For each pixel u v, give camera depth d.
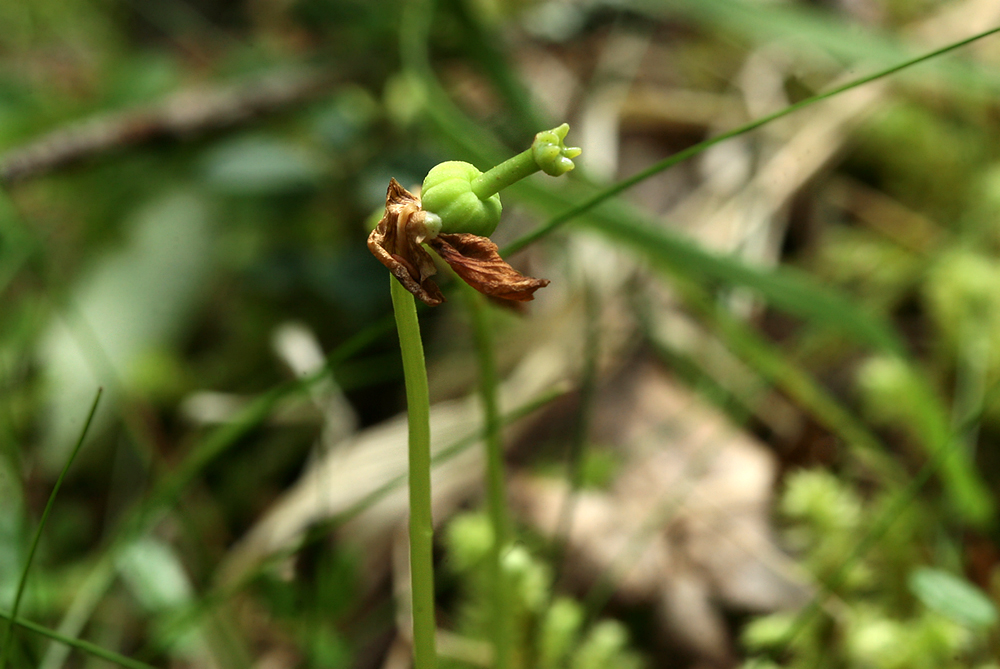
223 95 0.40
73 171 0.39
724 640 0.26
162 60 0.44
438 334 0.38
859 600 0.26
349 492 0.30
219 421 0.33
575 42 0.50
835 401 0.34
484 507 0.30
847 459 0.32
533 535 0.29
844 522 0.28
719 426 0.33
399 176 0.39
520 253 0.40
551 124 0.41
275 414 0.32
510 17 0.51
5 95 0.42
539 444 0.33
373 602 0.28
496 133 0.41
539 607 0.25
